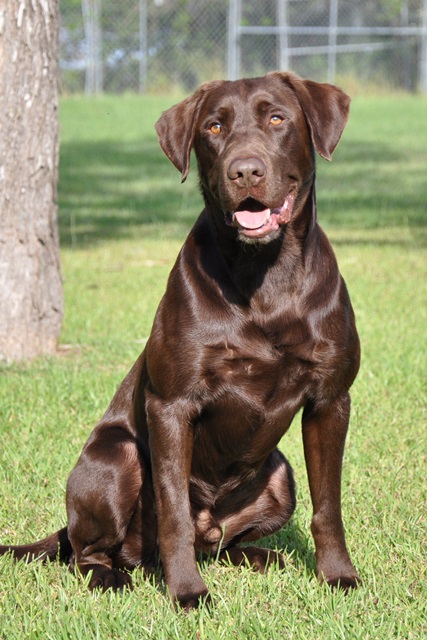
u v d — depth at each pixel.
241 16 37.94
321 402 4.64
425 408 7.30
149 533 5.00
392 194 18.52
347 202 17.70
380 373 7.95
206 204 4.83
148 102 35.62
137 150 25.67
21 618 4.23
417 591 4.52
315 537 4.65
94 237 15.03
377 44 37.78
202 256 4.63
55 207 8.79
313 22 38.56
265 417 4.64
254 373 4.52
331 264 4.71
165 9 37.28
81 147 26.27
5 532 5.38
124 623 4.11
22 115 8.22
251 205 4.58
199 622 4.06
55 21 8.32
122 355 8.73
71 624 4.06
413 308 10.36
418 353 8.53
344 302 4.68
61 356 8.77
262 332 4.50
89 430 6.91
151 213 17.08
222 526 5.11
